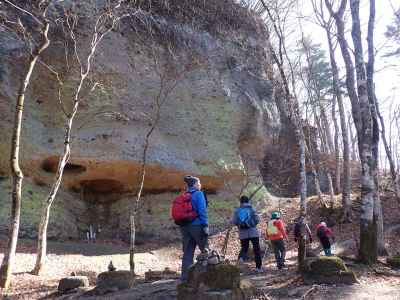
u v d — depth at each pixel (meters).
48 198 11.53
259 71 22.58
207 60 21.22
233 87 22.42
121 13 18.27
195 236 6.55
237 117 22.19
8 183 17.20
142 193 20.53
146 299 6.38
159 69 20.27
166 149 19.47
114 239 18.86
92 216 19.70
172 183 20.31
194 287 5.86
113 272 7.53
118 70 19.23
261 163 26.19
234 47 22.02
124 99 19.36
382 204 21.22
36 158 17.52
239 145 22.92
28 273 10.99
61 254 14.58
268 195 22.67
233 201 21.16
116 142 18.45
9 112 17.08
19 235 16.05
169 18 21.50
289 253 15.25
